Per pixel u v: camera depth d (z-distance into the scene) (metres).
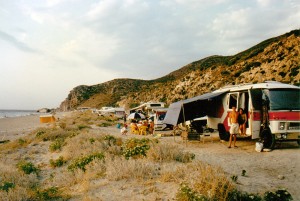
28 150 16.86
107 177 8.22
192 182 6.53
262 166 9.51
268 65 54.62
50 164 12.29
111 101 189.38
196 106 17.23
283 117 12.27
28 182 9.23
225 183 6.09
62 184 8.76
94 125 37.09
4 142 21.77
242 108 14.04
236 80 60.16
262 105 13.05
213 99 16.77
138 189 6.97
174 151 10.35
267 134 12.64
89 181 8.21
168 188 6.79
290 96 12.75
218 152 12.55
